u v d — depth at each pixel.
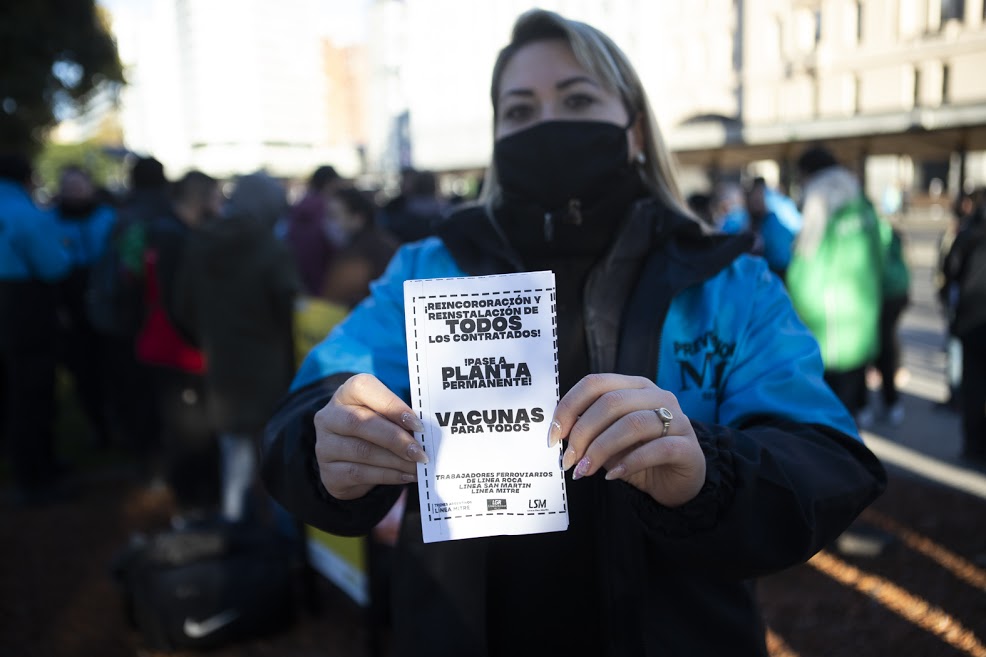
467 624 1.18
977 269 4.72
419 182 5.46
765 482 0.94
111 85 11.34
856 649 2.84
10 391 4.54
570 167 1.27
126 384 4.96
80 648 3.00
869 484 1.05
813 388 1.13
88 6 10.45
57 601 3.38
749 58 26.39
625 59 1.39
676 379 1.17
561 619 1.20
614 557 1.13
